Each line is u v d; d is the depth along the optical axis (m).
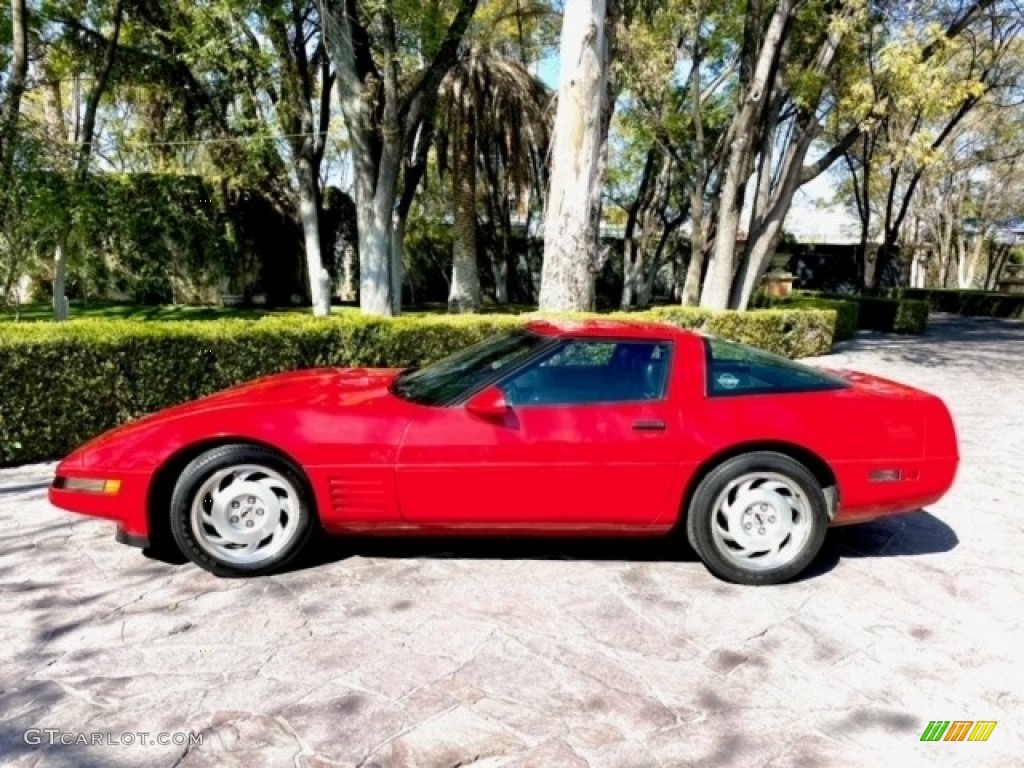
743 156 12.29
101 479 3.26
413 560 3.64
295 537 3.43
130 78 13.31
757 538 3.44
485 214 22.95
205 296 17.61
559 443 3.32
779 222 13.19
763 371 3.62
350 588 3.32
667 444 3.36
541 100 17.89
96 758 2.13
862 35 11.76
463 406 3.39
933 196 36.16
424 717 2.36
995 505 4.77
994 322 25.03
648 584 3.44
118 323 6.01
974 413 8.21
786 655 2.82
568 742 2.26
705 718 2.40
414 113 12.07
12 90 10.11
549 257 8.96
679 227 26.84
